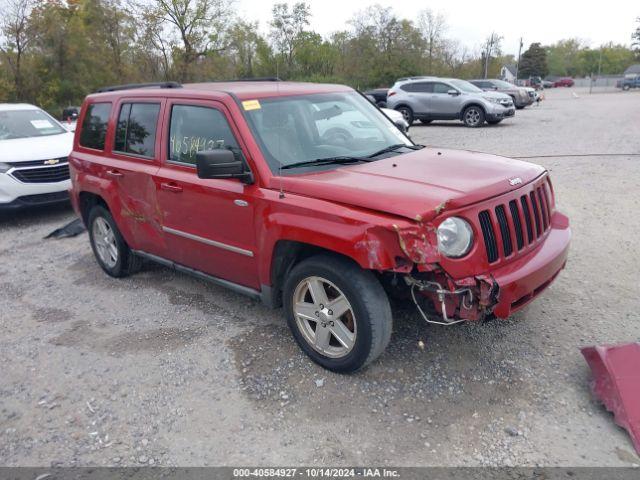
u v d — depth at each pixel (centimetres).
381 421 339
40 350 454
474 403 351
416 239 315
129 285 579
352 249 334
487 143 1466
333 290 381
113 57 3688
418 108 2072
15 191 845
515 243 361
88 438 343
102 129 571
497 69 7288
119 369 415
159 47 3791
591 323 439
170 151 481
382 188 349
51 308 537
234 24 3772
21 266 670
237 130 416
